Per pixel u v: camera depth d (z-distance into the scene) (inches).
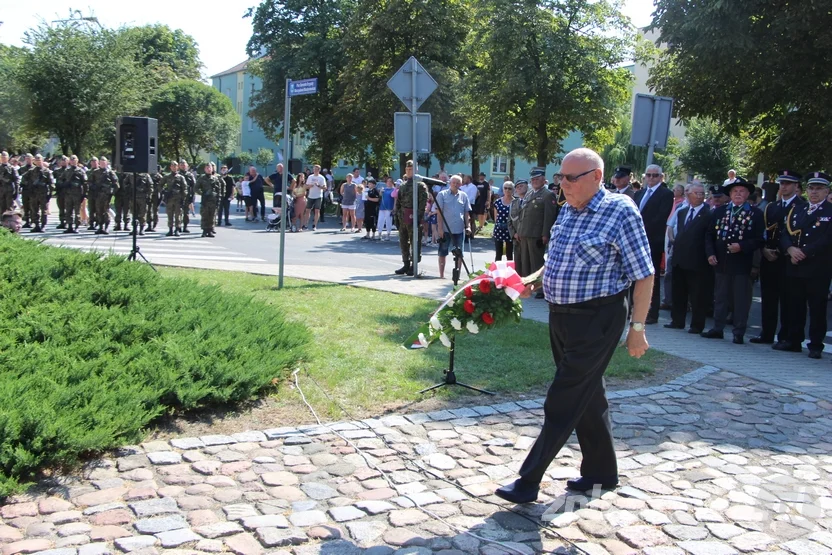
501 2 929.5
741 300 357.4
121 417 179.3
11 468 156.6
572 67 949.2
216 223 944.3
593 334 148.9
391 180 860.0
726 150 1328.7
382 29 1314.0
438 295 430.9
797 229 335.9
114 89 1418.6
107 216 766.5
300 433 194.5
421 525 147.4
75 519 143.7
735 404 240.8
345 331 314.0
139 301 265.0
